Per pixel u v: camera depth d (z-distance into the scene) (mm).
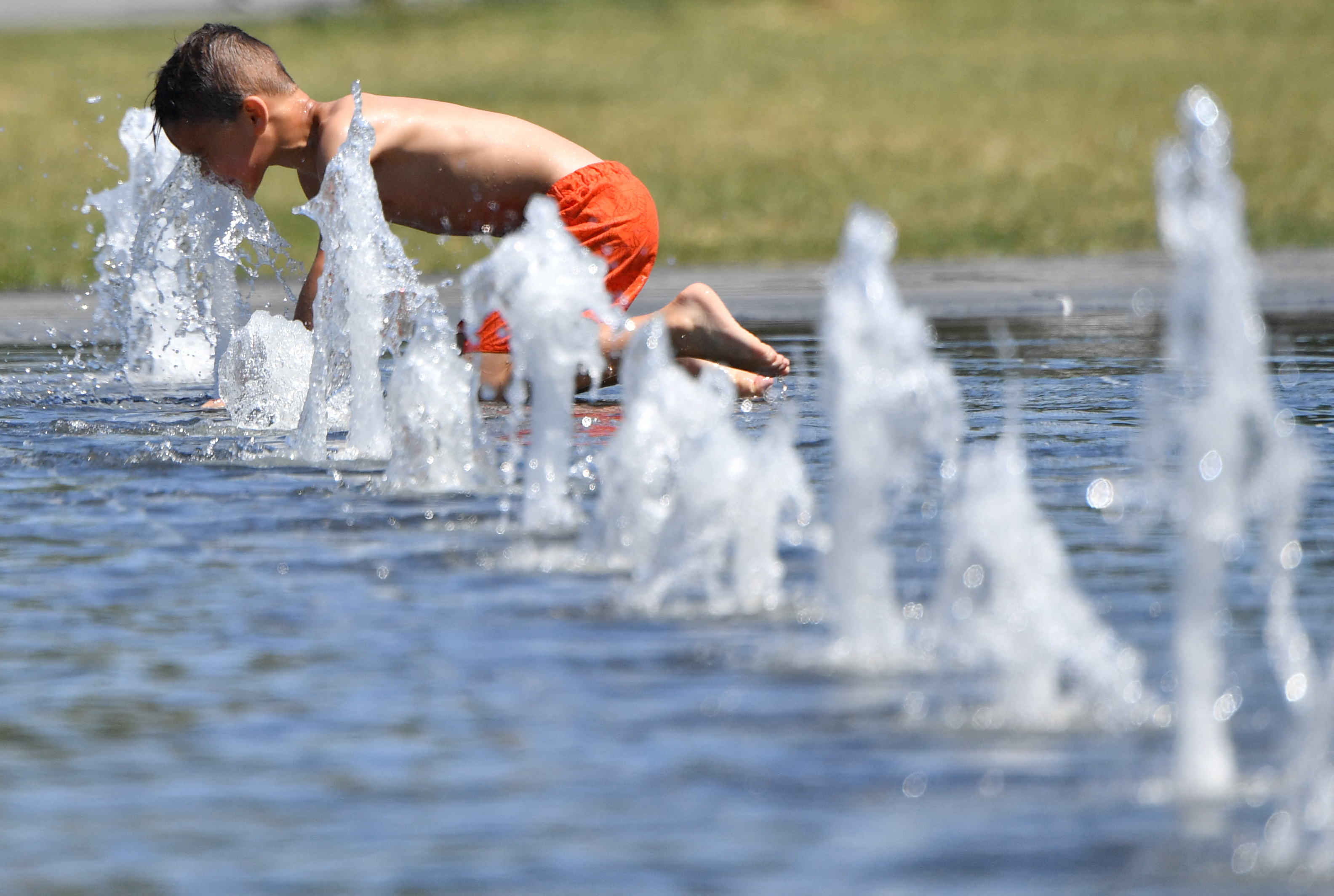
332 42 82375
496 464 11578
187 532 9469
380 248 13047
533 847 5074
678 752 5840
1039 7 94812
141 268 16312
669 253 33344
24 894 4828
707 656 6953
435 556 8844
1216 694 6301
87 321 24219
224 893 4816
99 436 13297
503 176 15539
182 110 14914
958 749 5828
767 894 4738
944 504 9875
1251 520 9273
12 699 6500
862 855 4977
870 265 7090
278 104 14977
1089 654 6617
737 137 51719
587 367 10234
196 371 18375
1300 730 5918
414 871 4934
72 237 34812
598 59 76812
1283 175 42344
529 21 90312
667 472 8750
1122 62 72875
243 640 7262
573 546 9086
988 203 39219
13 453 12289
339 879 4887
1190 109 5816
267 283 28953
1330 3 93312
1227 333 5824
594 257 10453
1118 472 10922
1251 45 78625
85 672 6816
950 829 5152
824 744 5891
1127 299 24469
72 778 5695
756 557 8070
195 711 6344
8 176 44406
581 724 6129
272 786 5594
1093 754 5762
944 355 18109
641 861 4965
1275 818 5191
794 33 87875
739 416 13891
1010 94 62875
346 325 12781
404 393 11008
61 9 94562
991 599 6672
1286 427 11336
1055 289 26047
